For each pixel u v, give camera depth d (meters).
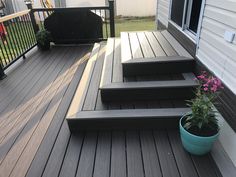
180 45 3.34
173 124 2.36
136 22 8.66
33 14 5.01
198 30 2.58
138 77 2.86
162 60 2.79
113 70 3.03
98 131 2.43
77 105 2.56
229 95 1.96
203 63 2.50
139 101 2.66
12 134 2.47
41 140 2.35
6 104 3.03
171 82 2.62
